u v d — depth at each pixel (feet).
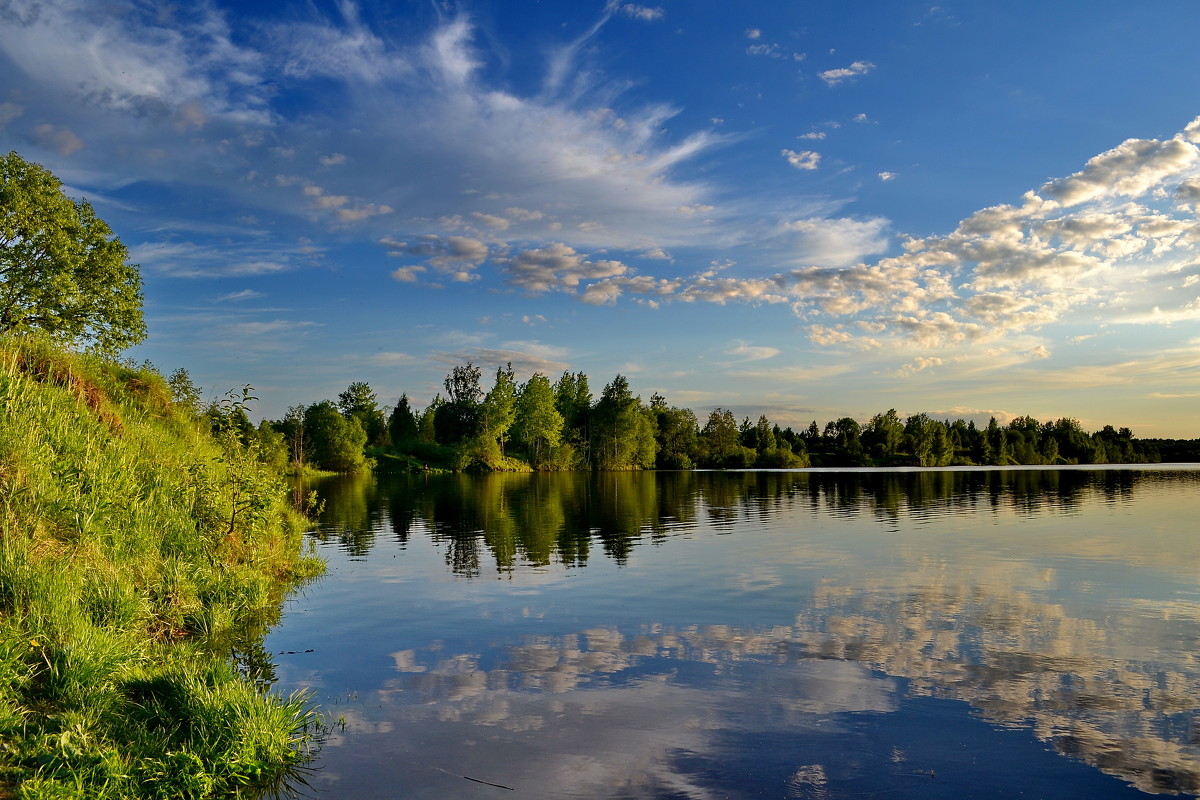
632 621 36.27
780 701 24.61
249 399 55.77
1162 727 22.06
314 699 25.12
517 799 17.71
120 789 17.65
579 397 454.40
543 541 69.56
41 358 49.73
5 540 27.27
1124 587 43.98
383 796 17.95
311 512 102.89
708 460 440.45
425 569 52.90
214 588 38.52
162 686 24.08
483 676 27.55
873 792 17.98
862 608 38.75
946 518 88.02
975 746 20.75
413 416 425.69
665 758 20.08
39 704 20.83
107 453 42.78
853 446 467.52
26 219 111.75
